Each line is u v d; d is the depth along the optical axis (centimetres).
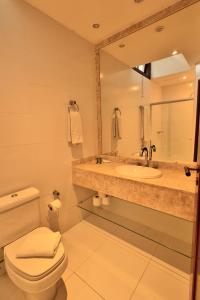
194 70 155
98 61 215
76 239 186
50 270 100
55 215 183
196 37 150
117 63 203
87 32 188
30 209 141
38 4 145
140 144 198
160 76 175
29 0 141
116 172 173
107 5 147
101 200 219
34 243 113
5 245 127
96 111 227
